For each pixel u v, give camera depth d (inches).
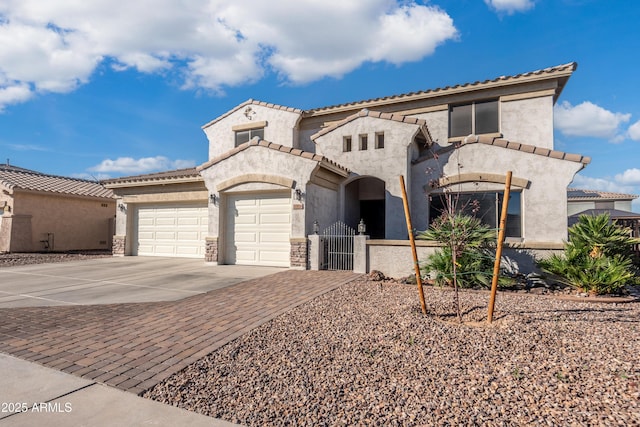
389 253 472.1
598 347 200.4
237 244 594.2
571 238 408.2
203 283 426.0
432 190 575.2
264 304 316.2
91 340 224.8
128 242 765.3
